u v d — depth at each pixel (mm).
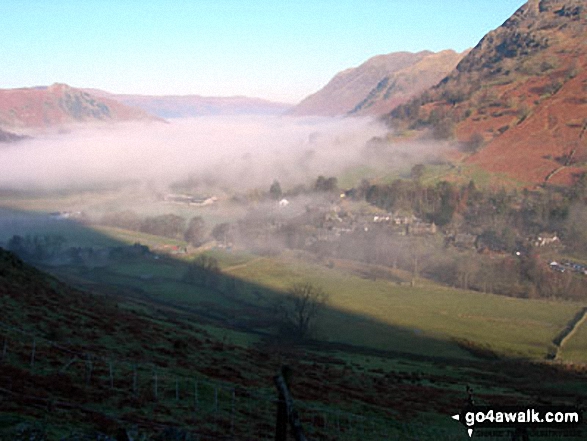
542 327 93625
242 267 132125
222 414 26750
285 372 16047
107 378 27750
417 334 87062
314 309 94500
